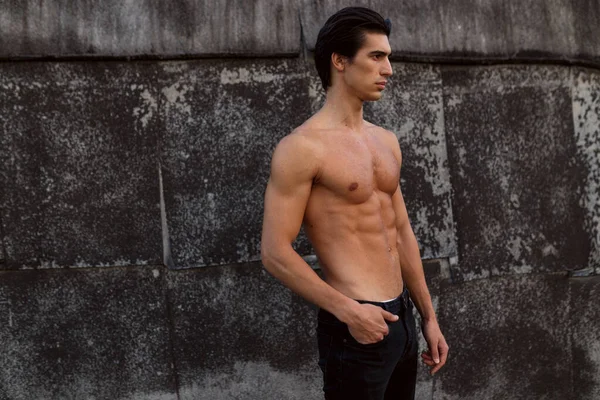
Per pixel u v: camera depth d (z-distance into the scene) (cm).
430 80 220
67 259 210
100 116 204
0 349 213
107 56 200
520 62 226
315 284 151
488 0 221
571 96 233
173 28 202
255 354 221
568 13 229
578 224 238
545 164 233
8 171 204
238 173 211
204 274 215
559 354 243
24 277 210
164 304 215
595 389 246
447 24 218
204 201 211
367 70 153
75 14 198
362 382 158
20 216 206
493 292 235
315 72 211
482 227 230
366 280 159
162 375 219
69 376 216
